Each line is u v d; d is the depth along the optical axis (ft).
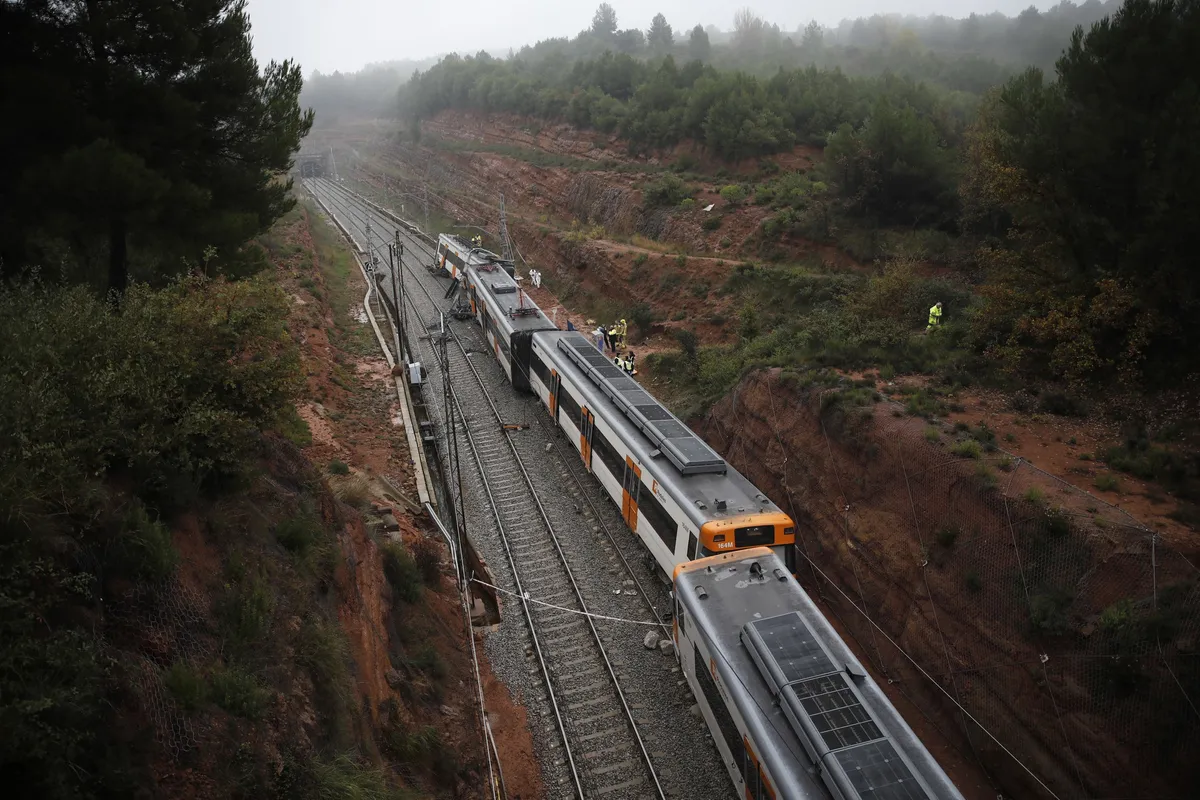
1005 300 64.64
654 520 58.75
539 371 91.86
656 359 107.14
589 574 62.75
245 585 33.37
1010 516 45.47
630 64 251.39
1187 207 51.19
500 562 65.05
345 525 48.73
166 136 52.70
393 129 412.77
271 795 26.89
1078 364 57.57
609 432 68.64
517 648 55.01
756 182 166.20
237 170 58.18
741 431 74.64
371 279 153.38
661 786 43.11
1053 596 41.34
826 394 63.10
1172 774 34.53
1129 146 56.34
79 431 29.94
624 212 171.22
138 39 50.29
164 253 53.36
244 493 39.17
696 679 45.11
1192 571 37.37
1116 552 40.11
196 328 38.06
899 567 51.88
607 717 48.37
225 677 28.45
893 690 49.90
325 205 272.51
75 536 27.22
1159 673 35.94
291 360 42.60
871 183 124.67
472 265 134.62
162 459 33.58
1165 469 46.85
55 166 46.42
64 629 23.99
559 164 222.48
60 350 32.22
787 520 51.13
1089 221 59.57
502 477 79.00
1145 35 55.01
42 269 49.44
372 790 31.27
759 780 35.58
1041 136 61.31
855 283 103.60
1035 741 40.42
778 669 37.29
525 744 46.73
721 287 119.55
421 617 52.11
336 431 80.84
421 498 71.05
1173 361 55.52
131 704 24.90
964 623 46.19
